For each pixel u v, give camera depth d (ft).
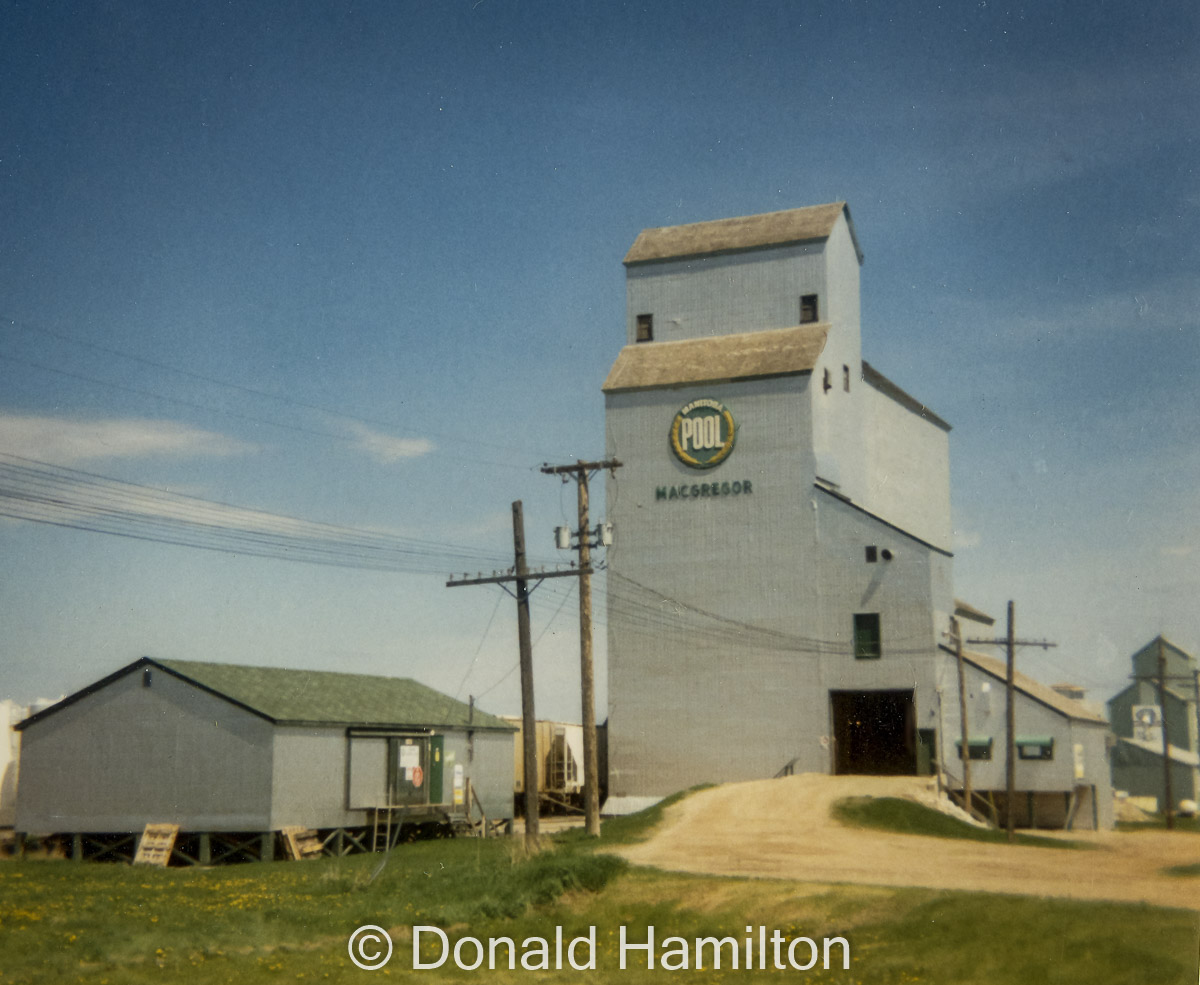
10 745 196.54
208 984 83.25
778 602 226.17
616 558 236.84
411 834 192.13
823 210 251.39
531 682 133.08
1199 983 76.43
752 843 148.05
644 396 239.30
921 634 217.15
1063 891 102.42
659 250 254.68
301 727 170.91
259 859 166.30
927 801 186.39
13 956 85.92
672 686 230.68
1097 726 226.58
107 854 171.22
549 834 161.79
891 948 89.45
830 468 235.61
